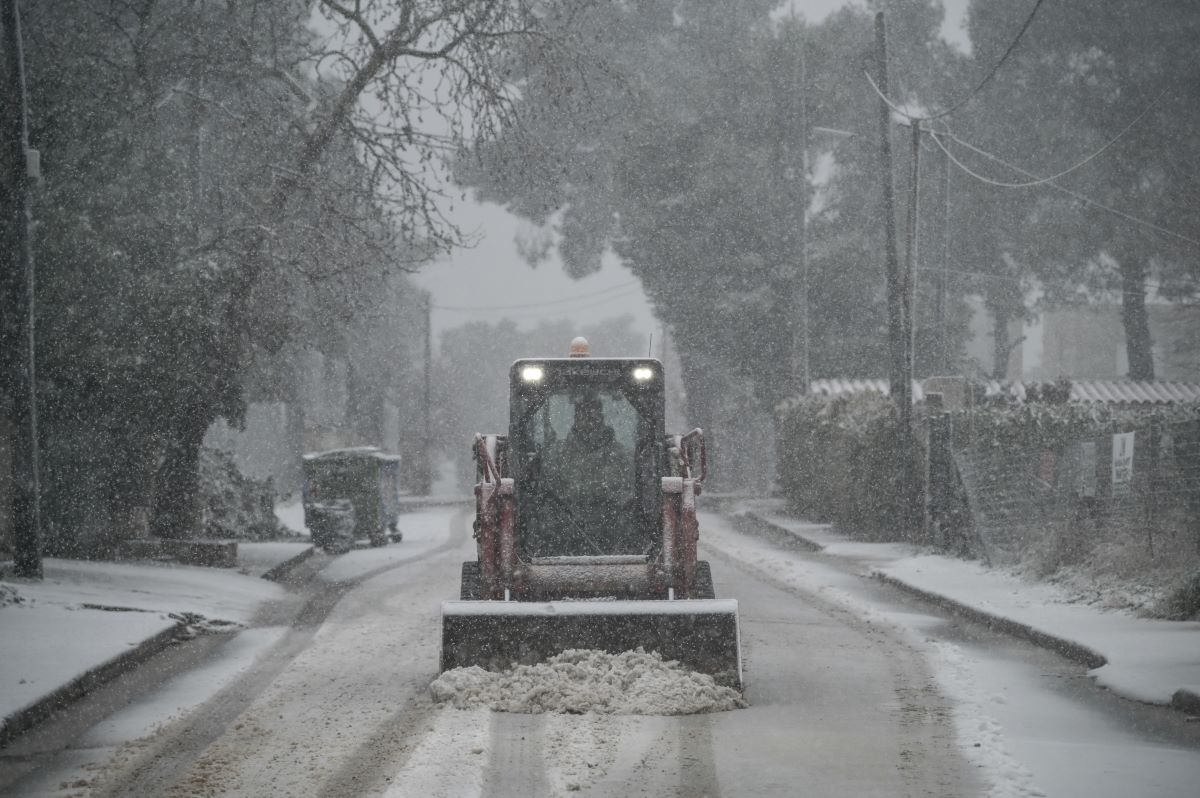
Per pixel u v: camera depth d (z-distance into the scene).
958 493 42.41
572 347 23.16
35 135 38.19
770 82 90.00
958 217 95.44
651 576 20.86
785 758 15.02
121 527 41.47
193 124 43.53
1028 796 13.12
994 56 90.75
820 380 82.00
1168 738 16.16
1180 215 82.56
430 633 26.36
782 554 45.50
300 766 14.89
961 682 20.31
